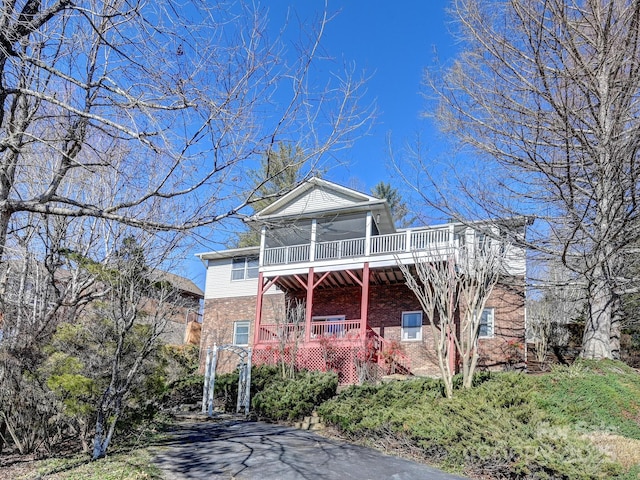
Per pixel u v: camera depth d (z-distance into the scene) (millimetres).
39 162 8148
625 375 10867
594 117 11289
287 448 9062
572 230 12188
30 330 8547
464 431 8391
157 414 11617
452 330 11406
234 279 23219
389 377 16516
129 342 8609
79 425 8719
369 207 18688
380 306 19562
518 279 15000
